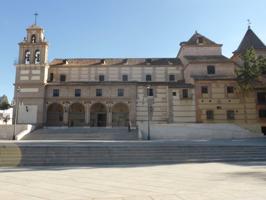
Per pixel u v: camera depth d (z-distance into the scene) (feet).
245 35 199.72
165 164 69.77
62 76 196.75
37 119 175.01
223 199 33.14
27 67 181.47
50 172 56.34
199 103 168.14
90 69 197.36
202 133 137.59
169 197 34.14
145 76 196.44
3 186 41.63
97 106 188.44
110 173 54.54
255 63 160.04
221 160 75.20
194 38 205.26
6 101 282.77
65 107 178.50
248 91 162.09
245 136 137.49
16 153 74.28
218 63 179.22
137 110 176.45
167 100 173.47
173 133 138.21
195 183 43.06
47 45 187.01
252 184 41.98
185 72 189.57
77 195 35.50
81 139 135.74
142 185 41.81
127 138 136.56
